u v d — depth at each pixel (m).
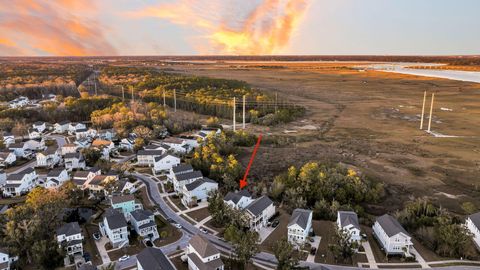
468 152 179.12
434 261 86.81
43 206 99.69
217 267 80.00
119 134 198.50
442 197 126.38
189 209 115.62
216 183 125.69
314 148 186.38
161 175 146.50
